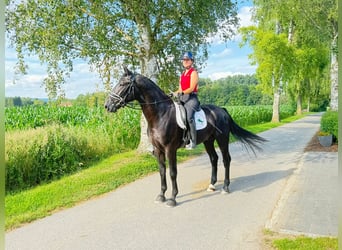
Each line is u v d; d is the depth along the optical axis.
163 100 5.55
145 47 9.32
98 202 5.72
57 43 7.92
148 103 5.41
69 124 13.93
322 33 14.89
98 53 8.60
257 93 74.88
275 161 9.36
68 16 7.58
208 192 6.25
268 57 24.08
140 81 5.32
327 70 27.23
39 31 7.70
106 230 4.45
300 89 33.12
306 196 5.73
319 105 63.25
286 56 23.80
